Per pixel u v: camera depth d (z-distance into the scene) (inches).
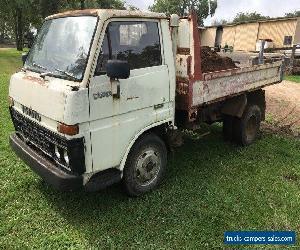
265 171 231.0
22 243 155.5
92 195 195.0
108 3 1357.0
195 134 277.0
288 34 1043.9
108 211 180.7
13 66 808.3
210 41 1077.1
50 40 183.2
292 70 724.0
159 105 190.4
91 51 154.2
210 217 177.9
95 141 161.0
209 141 285.0
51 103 155.2
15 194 192.4
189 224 171.5
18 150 186.2
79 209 181.9
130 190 189.3
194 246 156.6
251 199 195.8
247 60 327.0
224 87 234.7
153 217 176.7
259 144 281.4
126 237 161.3
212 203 190.1
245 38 1162.0
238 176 223.3
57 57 171.3
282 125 343.0
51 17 192.7
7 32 2519.7
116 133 169.8
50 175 159.5
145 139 189.5
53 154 166.6
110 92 161.6
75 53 161.5
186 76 202.1
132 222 172.4
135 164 188.1
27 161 177.2
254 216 179.6
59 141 157.5
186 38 200.8
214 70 252.4
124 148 176.7
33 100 169.0
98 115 159.0
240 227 171.3
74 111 148.5
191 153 258.7
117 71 148.3
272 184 213.6
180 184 209.9
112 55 162.9
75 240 158.6
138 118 179.3
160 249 154.3
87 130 156.7
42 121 166.2
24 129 191.0
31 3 1346.0
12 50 1530.5
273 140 292.4
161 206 186.2
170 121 200.5
